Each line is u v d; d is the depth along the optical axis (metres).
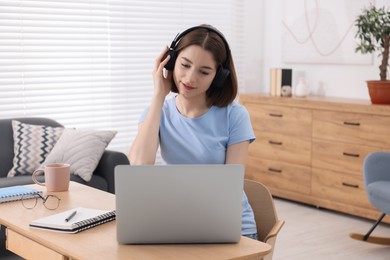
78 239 1.89
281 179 5.27
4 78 4.67
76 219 2.04
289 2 5.78
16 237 2.06
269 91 6.11
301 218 4.77
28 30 4.74
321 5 5.46
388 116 4.45
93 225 2.02
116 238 1.89
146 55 5.48
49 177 2.55
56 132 4.32
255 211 2.39
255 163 5.48
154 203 1.79
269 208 2.37
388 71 5.00
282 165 5.25
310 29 5.59
